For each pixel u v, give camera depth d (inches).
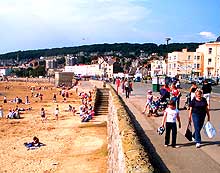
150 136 525.3
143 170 237.3
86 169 881.5
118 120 468.8
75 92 4106.8
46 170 896.3
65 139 1280.8
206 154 416.8
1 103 2856.8
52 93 4109.3
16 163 971.9
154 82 1636.3
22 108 2406.5
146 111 820.0
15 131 1494.8
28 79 7583.7
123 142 325.1
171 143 470.9
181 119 714.2
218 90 1884.8
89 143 1188.5
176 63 4658.0
